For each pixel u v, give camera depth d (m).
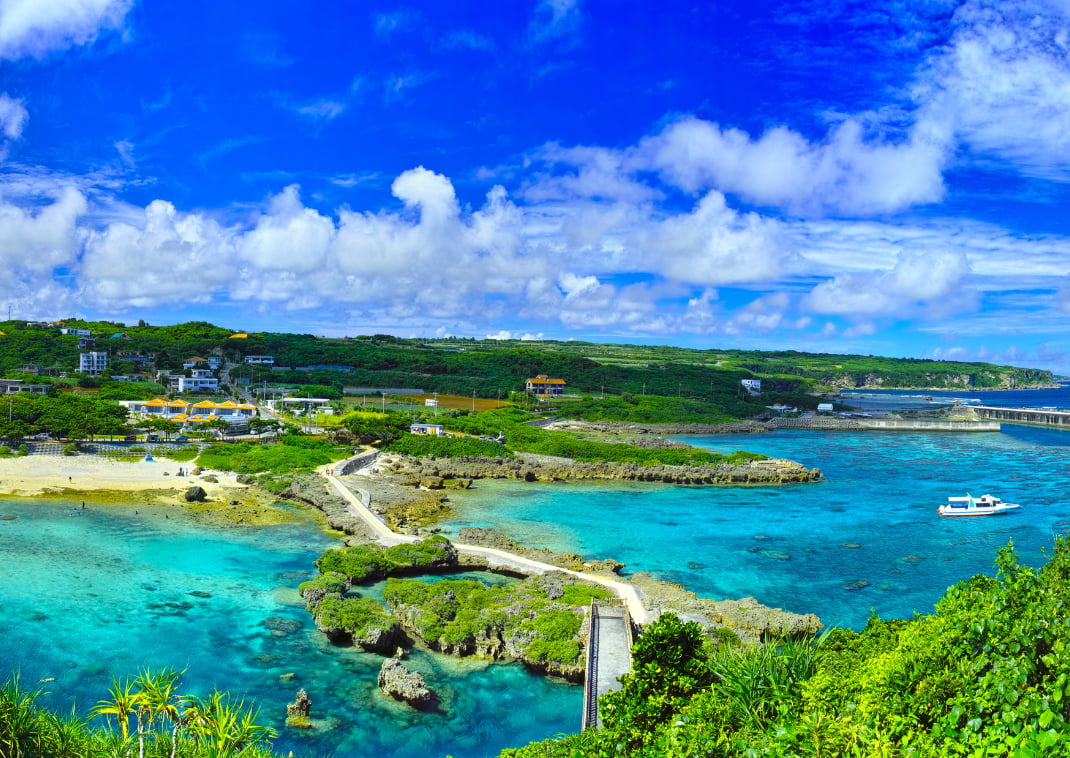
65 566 68.19
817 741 20.22
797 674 29.08
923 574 74.75
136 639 53.16
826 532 92.56
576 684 49.47
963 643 25.36
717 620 56.31
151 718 27.16
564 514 101.62
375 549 73.12
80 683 46.28
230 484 111.31
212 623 56.66
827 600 66.56
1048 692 20.50
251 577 67.50
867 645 40.50
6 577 64.25
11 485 101.81
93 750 25.81
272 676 48.62
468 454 144.12
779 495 118.50
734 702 27.86
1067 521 99.94
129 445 132.75
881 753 18.92
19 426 129.25
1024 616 24.52
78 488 102.44
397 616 58.12
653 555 80.75
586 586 63.47
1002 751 17.50
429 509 100.88
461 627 53.62
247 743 27.77
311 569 70.50
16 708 25.17
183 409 166.88
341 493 102.81
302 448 139.00
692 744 23.66
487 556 73.88
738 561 78.69
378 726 43.44
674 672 33.19
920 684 23.70
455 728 43.75
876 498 116.38
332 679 48.66
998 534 92.25
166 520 87.38
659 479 130.62
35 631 53.59
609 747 30.47
